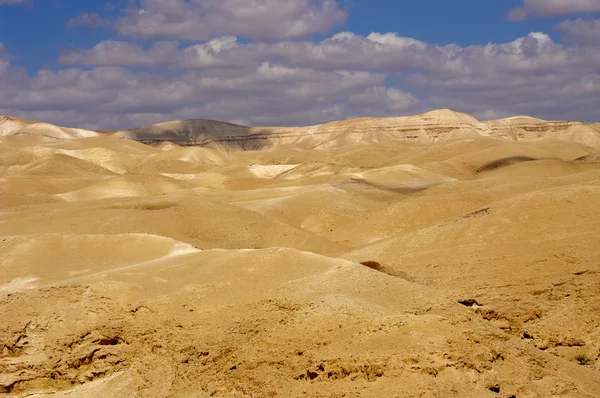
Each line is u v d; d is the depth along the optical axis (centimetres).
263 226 9856
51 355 4825
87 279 5797
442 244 8038
